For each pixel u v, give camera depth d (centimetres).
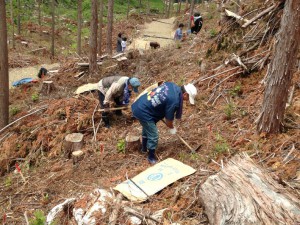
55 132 657
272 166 406
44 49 1897
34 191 527
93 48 947
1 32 715
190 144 523
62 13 2817
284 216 292
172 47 1045
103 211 389
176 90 464
